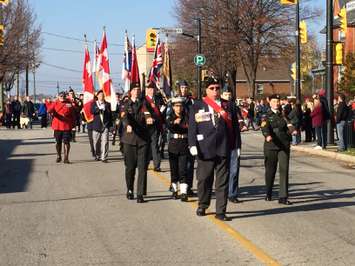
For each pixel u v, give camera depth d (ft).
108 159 62.34
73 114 59.00
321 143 73.05
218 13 173.88
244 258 23.68
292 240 26.68
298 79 89.04
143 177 36.32
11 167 55.16
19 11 160.76
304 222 30.60
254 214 32.71
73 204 35.88
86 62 62.08
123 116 36.63
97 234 28.07
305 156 68.69
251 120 126.21
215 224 29.99
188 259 23.61
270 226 29.58
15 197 38.50
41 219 31.55
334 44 72.74
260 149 78.02
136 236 27.58
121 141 37.35
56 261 23.50
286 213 33.06
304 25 99.71
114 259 23.73
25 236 27.73
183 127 36.68
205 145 30.53
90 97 61.00
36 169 53.57
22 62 165.17
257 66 184.03
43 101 137.39
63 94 58.75
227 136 30.63
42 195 39.27
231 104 31.30
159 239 26.96
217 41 173.47
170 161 37.52
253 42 173.88
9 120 135.74
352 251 24.79
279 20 172.04
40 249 25.36
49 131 118.83
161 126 37.81
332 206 35.37
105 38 60.49
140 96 36.83
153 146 50.44
